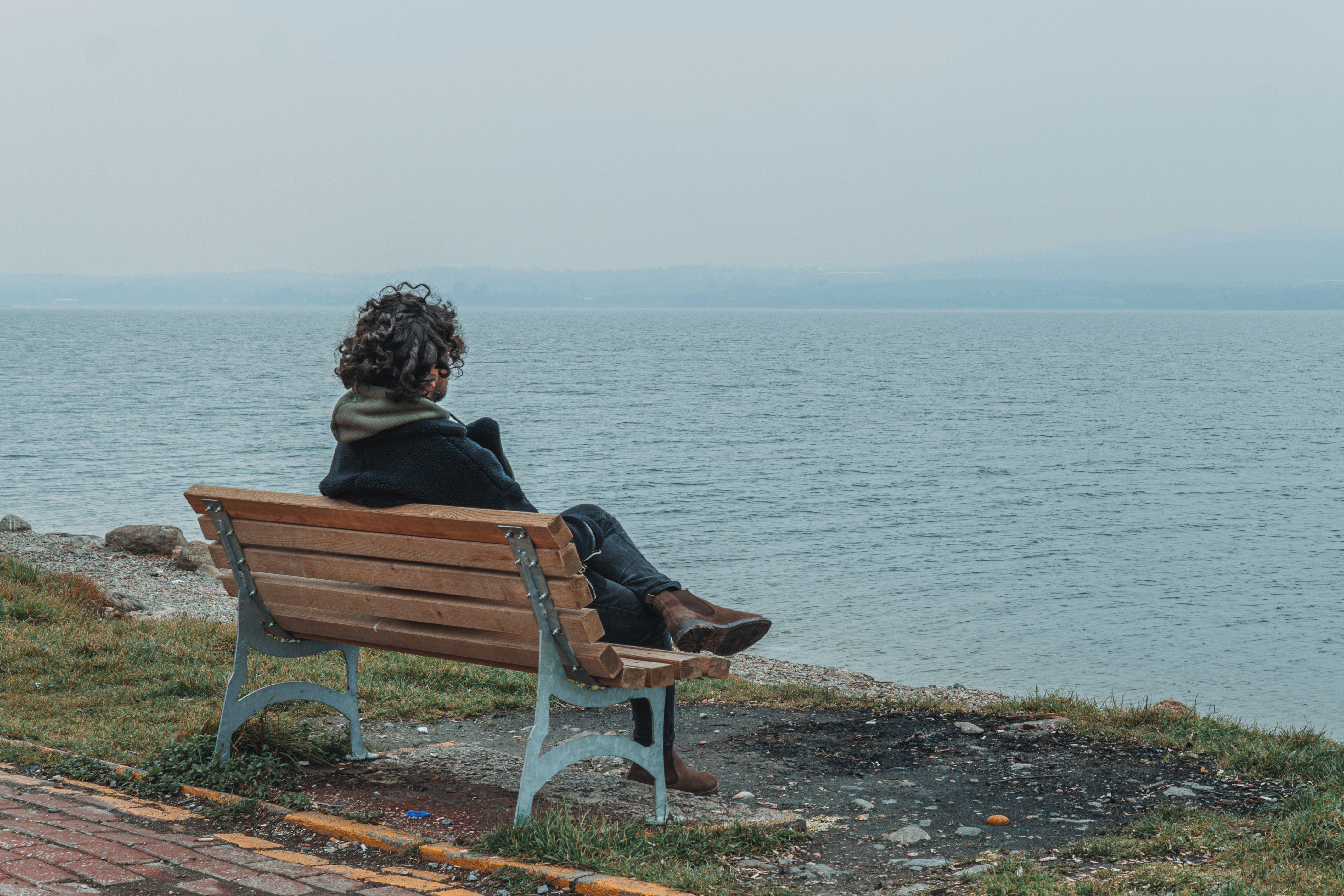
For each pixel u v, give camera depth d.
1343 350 167.88
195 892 2.82
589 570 3.88
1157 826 3.90
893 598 17.66
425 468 3.63
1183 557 22.09
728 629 3.56
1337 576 20.20
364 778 4.32
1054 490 32.22
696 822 3.89
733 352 143.12
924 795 4.45
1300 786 4.51
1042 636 15.23
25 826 3.32
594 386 76.25
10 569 9.83
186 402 55.94
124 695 6.07
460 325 3.89
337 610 4.00
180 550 13.43
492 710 6.16
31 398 56.62
